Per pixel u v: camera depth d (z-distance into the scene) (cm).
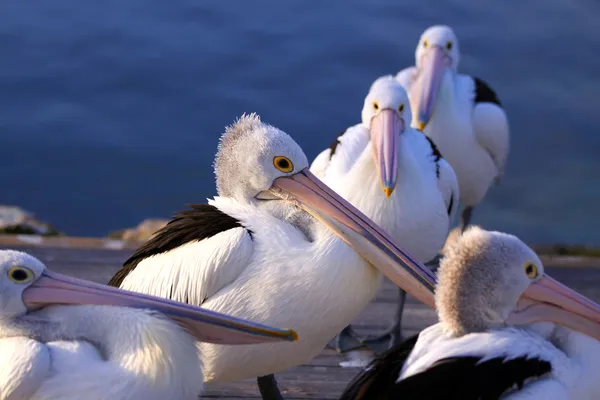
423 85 1236
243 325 595
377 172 853
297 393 838
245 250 702
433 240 897
